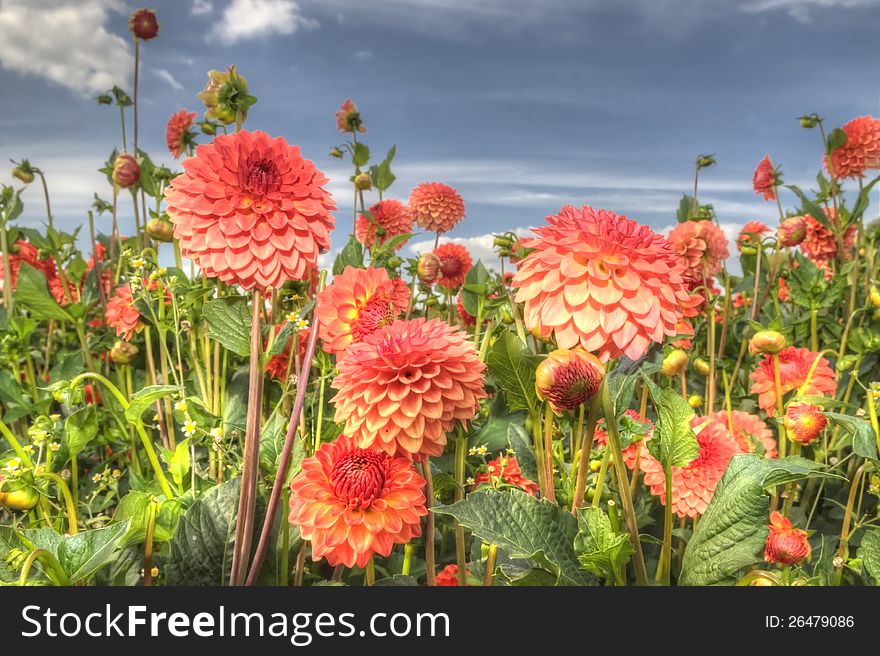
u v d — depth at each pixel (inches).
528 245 19.2
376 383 20.2
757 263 46.2
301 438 25.8
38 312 40.0
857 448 20.3
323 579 25.7
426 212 56.0
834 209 51.8
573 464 24.1
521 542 18.5
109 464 40.0
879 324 45.2
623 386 21.3
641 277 18.0
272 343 22.8
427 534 22.2
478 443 33.3
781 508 36.4
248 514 21.6
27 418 43.2
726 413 31.2
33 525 25.9
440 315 53.8
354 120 49.4
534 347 26.0
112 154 49.2
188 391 31.3
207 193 20.6
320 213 21.4
